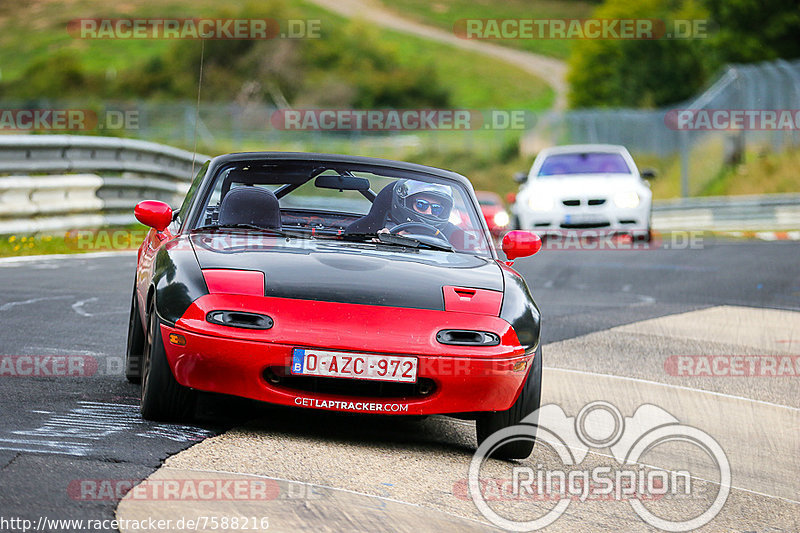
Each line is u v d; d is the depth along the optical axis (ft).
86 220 170.19
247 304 50.90
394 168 68.33
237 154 68.39
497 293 56.08
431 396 51.88
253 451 48.85
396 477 47.78
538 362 54.90
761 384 83.05
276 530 38.11
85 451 45.80
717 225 289.12
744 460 60.08
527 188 195.31
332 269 55.21
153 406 52.31
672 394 76.64
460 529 41.47
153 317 52.85
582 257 179.11
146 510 38.70
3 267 125.39
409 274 56.08
